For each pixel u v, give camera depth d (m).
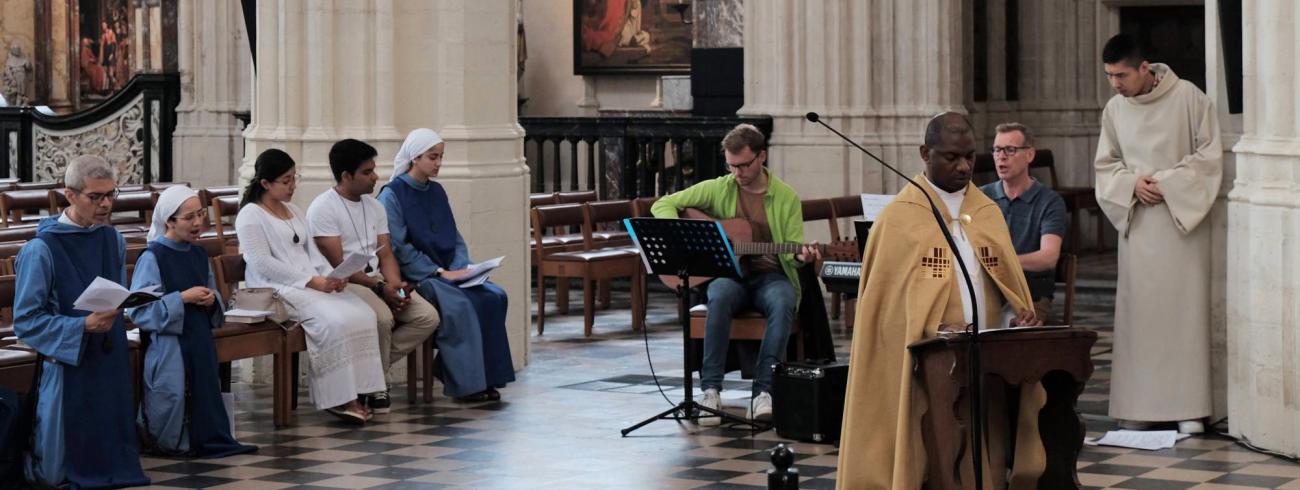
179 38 20.30
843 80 14.95
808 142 15.03
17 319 7.21
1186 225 8.12
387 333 9.20
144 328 7.93
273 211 8.95
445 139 10.46
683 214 9.00
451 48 10.47
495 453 8.08
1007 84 17.30
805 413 8.21
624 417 9.02
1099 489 7.14
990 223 5.96
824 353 8.84
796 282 8.87
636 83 21.25
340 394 8.79
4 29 26.27
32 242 7.30
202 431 8.01
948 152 5.88
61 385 7.26
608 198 16.12
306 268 8.91
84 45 25.89
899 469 5.68
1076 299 14.46
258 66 10.52
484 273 9.50
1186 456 7.82
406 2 10.46
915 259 5.81
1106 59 8.23
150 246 8.03
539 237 12.51
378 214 9.30
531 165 20.31
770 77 15.29
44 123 20.33
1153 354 8.28
